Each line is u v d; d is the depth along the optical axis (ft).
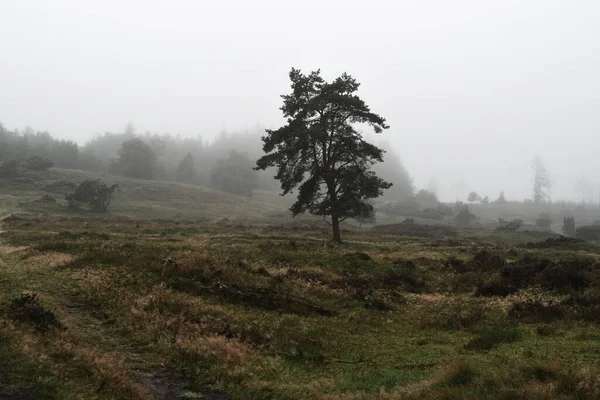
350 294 53.98
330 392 24.86
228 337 34.47
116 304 38.32
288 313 44.27
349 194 102.42
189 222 176.04
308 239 108.47
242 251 77.77
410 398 21.83
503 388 19.77
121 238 91.76
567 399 18.69
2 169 261.24
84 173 327.88
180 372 27.27
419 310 48.49
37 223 130.00
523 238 178.40
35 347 24.56
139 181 340.80
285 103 108.88
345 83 107.14
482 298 52.49
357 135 107.55
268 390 25.34
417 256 83.30
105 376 23.27
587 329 35.94
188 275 49.83
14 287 39.14
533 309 43.04
